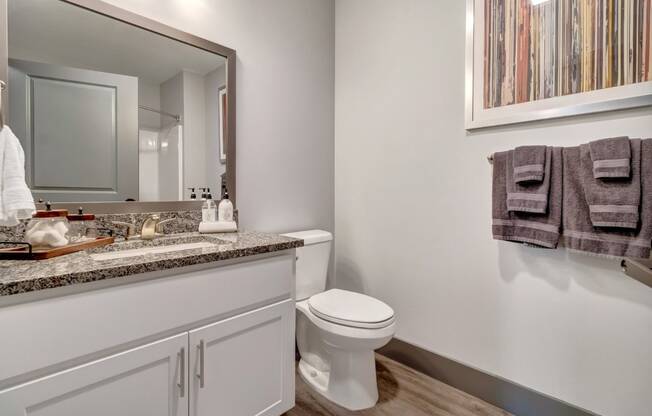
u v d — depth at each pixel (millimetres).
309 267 1798
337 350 1519
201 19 1549
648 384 1148
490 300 1527
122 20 1314
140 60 1378
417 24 1771
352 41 2123
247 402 1161
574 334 1296
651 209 1065
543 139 1353
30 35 1132
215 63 1599
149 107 1405
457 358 1646
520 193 1321
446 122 1658
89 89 1259
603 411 1236
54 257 922
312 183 2100
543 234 1275
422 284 1783
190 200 1528
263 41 1801
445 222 1678
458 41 1605
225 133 1642
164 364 936
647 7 1107
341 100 2203
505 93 1441
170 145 1467
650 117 1122
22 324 706
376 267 2010
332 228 2242
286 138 1935
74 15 1222
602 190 1137
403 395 1582
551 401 1347
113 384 840
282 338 1282
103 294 814
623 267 934
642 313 1156
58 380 752
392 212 1918
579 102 1247
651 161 1072
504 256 1477
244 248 1109
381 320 1388
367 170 2047
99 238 1180
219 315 1063
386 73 1928
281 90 1898
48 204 1081
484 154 1525
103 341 816
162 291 921
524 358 1427
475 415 1438
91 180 1263
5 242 934
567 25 1272
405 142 1840
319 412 1454
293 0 1958
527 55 1377
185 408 982
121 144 1334
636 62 1129
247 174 1743
